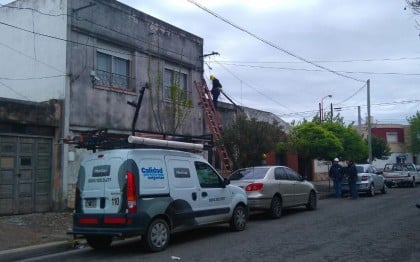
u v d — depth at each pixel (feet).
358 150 96.48
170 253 31.71
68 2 51.19
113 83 57.21
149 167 33.09
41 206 48.42
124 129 57.21
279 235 37.86
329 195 77.25
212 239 36.83
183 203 34.94
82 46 52.75
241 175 50.44
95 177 32.94
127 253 32.40
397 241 34.40
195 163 37.42
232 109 82.79
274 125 63.52
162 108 63.52
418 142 195.93
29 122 46.96
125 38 58.44
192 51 70.44
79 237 34.86
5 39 56.03
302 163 111.45
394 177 102.68
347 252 30.55
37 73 52.85
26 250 32.19
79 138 34.86
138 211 31.42
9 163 45.91
